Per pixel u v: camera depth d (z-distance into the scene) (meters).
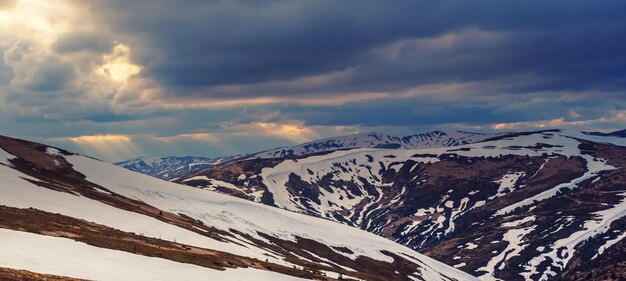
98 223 120.62
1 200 115.19
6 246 66.50
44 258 65.62
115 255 80.50
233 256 122.69
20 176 150.88
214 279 82.81
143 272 74.31
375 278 179.00
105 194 183.38
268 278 98.50
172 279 74.81
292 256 198.12
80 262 69.38
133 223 131.50
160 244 110.50
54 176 189.00
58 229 93.44
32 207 116.94
